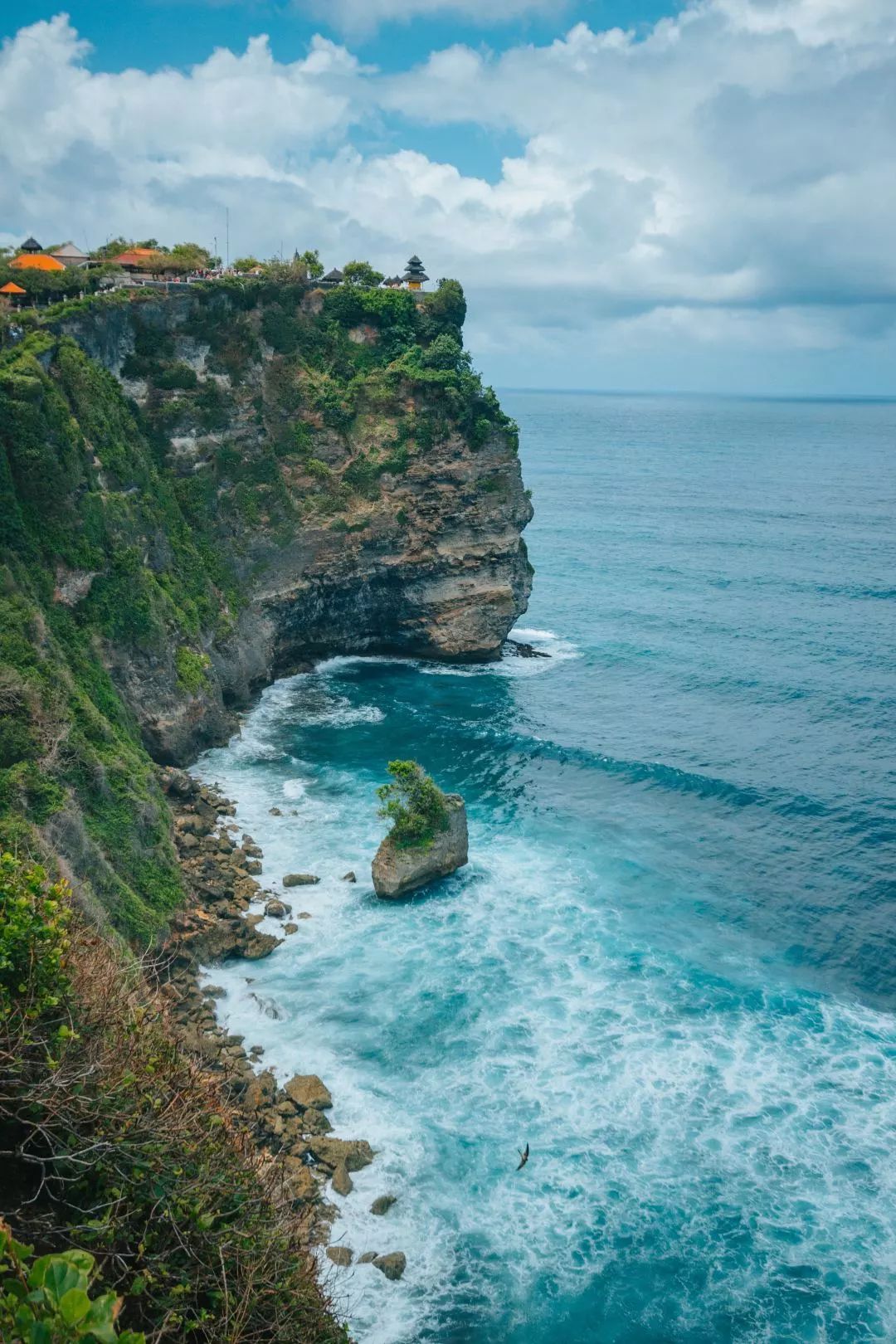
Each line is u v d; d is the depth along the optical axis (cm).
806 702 7675
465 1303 2705
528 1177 3119
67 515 5216
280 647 7750
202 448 7019
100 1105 1517
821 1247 2931
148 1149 1526
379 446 7944
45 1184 1478
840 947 4441
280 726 6800
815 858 5241
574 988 4056
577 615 10325
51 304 6550
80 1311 832
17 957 1594
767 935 4512
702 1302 2753
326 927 4403
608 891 4828
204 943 4106
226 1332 1402
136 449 6359
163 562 6309
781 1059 3691
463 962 4191
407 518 7988
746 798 5928
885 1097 3516
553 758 6481
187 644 6188
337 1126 3272
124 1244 1463
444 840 4781
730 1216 3022
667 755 6562
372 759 6325
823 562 13162
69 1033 1502
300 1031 3719
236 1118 3084
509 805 5769
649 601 10919
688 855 5228
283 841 5172
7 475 4919
